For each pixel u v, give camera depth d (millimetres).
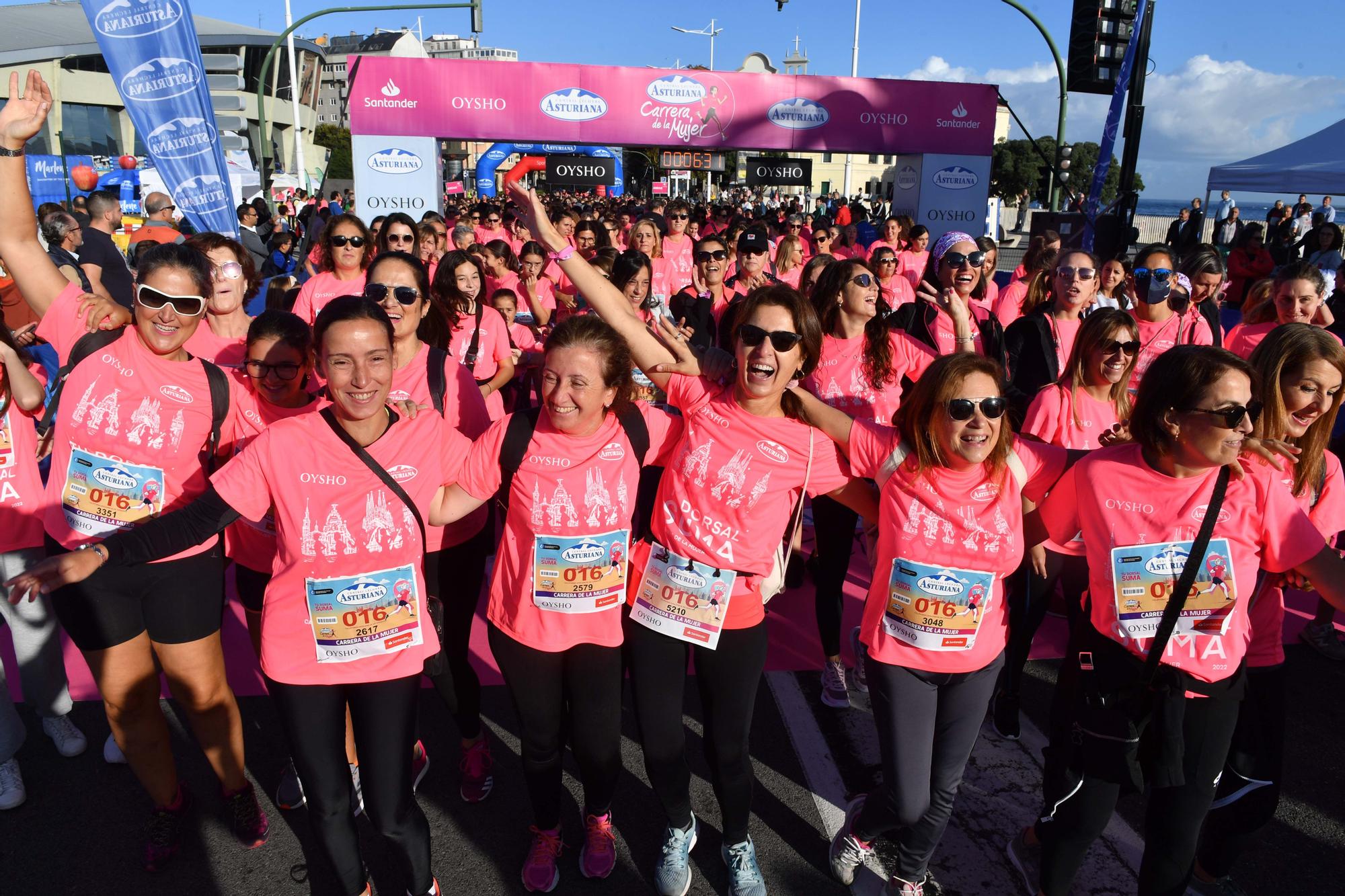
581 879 2887
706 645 2562
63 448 2697
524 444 2498
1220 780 2627
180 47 6418
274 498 2326
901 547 2564
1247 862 3025
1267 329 4590
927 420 2467
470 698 3180
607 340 2410
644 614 2625
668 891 2781
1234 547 2281
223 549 2857
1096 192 11398
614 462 2539
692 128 16453
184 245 2693
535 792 2773
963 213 17359
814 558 5281
